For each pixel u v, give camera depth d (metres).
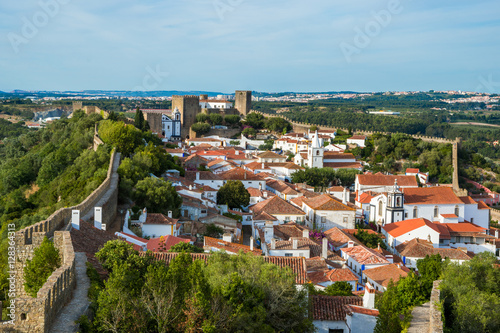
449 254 93.62
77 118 192.38
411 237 109.44
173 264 34.19
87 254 43.31
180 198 102.06
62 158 137.62
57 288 29.66
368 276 69.62
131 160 112.12
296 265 49.75
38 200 119.38
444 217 126.12
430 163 199.38
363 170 192.38
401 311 47.28
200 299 31.80
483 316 46.28
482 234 115.38
